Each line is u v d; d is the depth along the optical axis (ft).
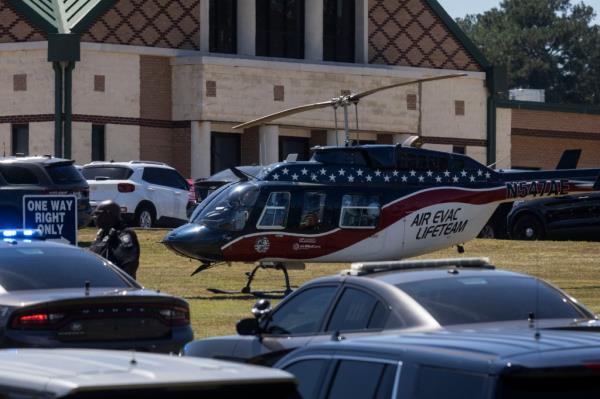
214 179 300.40
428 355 64.13
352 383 67.82
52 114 373.61
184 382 51.01
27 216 165.78
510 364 60.34
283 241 206.69
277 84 400.67
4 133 379.35
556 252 267.18
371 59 435.12
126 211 307.37
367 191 212.23
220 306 184.55
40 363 55.16
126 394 50.14
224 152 404.36
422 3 442.91
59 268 117.08
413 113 428.15
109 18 384.27
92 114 378.53
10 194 244.63
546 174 226.99
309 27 423.64
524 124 470.80
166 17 394.93
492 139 451.12
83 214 252.21
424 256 263.70
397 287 85.15
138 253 149.18
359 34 433.07
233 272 236.22
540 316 82.69
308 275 234.99
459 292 84.48
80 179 253.85
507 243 279.69
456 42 447.42
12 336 107.34
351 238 210.59
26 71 376.68
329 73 409.90
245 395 52.34
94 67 379.14
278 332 92.73
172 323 112.57
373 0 435.94
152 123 389.80
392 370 65.62
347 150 213.66
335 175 211.82
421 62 441.68
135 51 385.91
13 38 379.14
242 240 204.95
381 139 429.38
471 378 61.41
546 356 61.52
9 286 113.09
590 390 61.11
